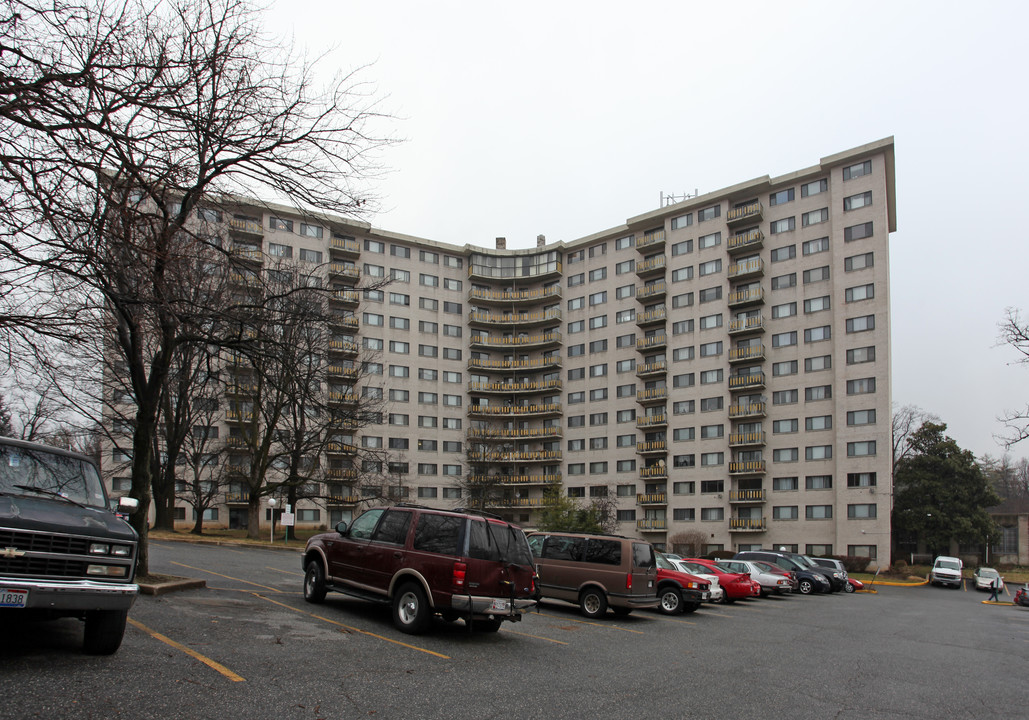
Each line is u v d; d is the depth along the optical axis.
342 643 9.42
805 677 10.14
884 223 51.22
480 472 63.44
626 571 15.85
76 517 7.16
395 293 67.19
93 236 7.83
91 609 6.82
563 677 8.80
